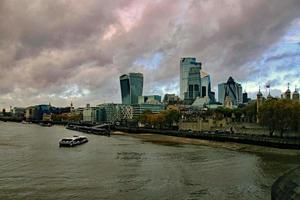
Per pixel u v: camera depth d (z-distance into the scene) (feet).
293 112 643.86
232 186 286.46
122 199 247.29
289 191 116.88
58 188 278.05
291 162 421.59
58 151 550.77
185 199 247.09
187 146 647.56
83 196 254.88
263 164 403.54
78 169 367.66
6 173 340.80
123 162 422.82
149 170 361.92
